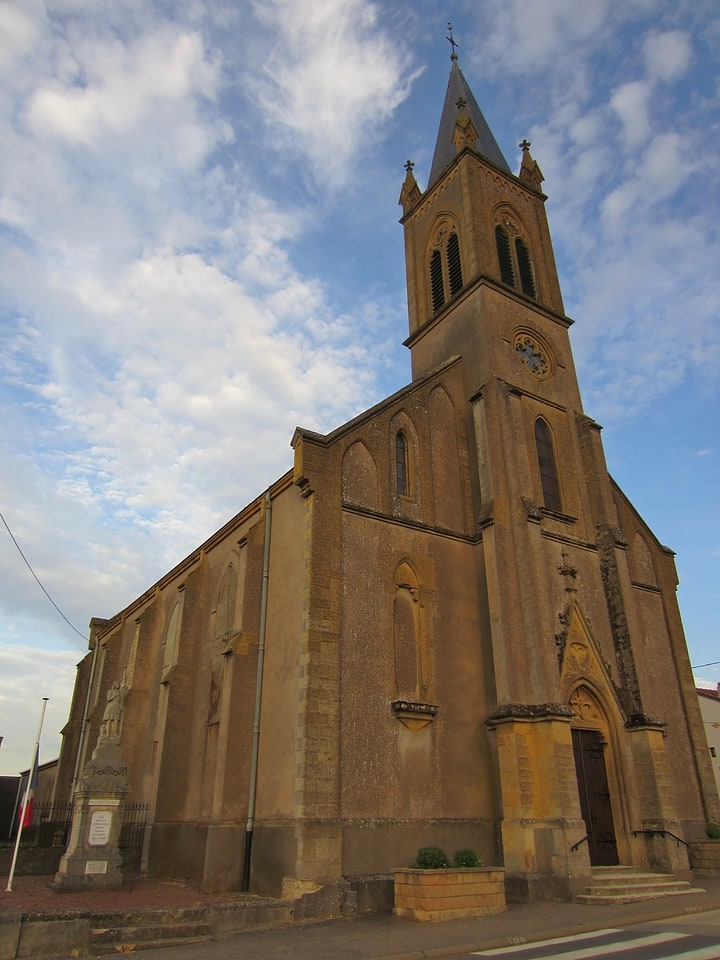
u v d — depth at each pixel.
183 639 28.36
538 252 33.16
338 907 16.23
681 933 12.88
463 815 19.86
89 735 38.72
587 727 22.31
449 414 26.25
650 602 29.03
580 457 27.83
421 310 33.16
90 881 20.20
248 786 20.30
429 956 11.86
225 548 28.69
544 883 18.11
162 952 12.58
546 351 29.36
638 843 21.30
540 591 22.06
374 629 20.36
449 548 23.42
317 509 20.56
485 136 37.09
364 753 18.72
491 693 21.81
